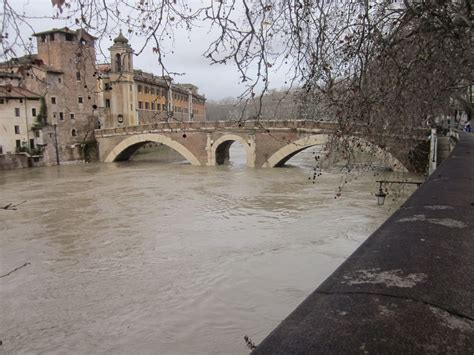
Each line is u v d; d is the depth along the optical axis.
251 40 3.47
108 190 31.19
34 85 46.47
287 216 21.97
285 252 16.31
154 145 70.00
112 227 20.62
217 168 42.81
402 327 1.86
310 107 6.06
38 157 47.59
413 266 2.61
